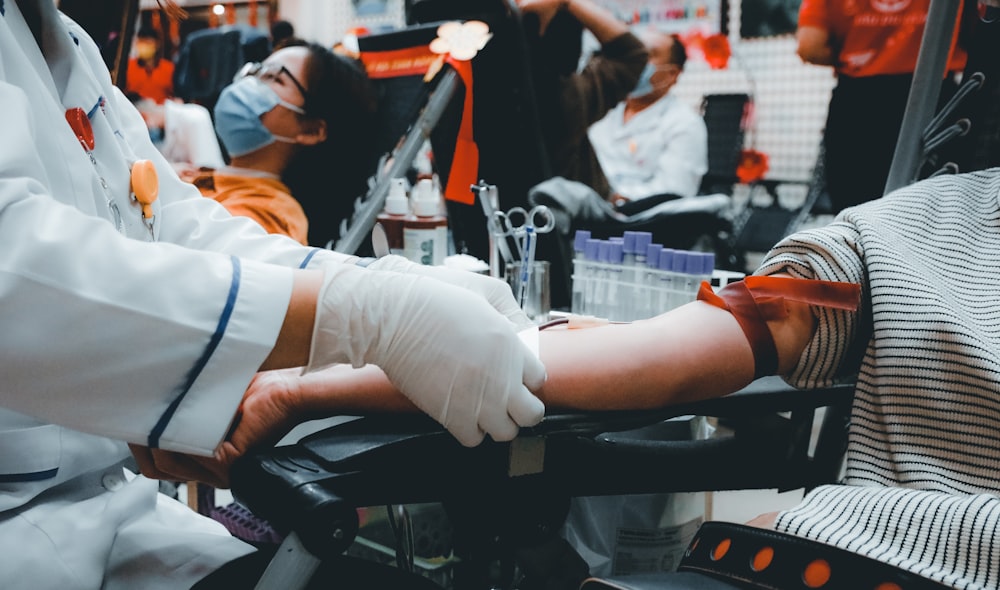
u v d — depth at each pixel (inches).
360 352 29.2
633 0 218.2
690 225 89.8
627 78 90.4
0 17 31.1
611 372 33.5
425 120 65.2
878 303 33.0
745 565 27.1
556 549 33.1
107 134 37.5
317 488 26.0
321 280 29.2
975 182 38.7
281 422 32.5
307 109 66.0
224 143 67.7
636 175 166.1
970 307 33.4
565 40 83.6
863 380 33.6
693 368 34.1
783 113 211.2
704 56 212.1
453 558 64.3
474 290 41.2
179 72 129.8
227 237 44.7
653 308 57.2
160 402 27.1
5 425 31.8
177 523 38.7
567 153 88.7
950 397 31.1
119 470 38.7
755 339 34.8
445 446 30.1
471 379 28.8
